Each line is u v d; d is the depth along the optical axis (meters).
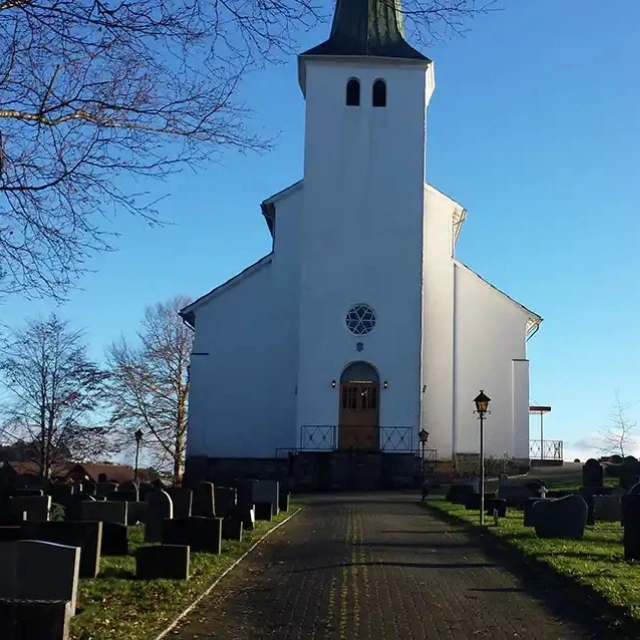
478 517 23.23
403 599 12.40
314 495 34.78
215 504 22.80
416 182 40.44
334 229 40.09
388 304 39.66
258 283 41.44
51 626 8.34
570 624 10.88
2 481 31.70
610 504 22.62
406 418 38.97
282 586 13.45
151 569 13.36
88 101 10.28
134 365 56.31
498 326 41.72
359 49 41.12
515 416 41.03
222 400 40.81
